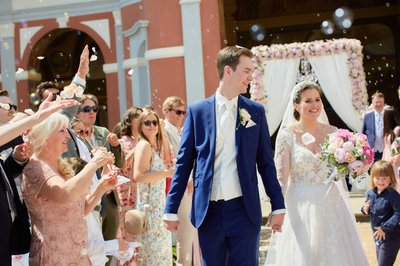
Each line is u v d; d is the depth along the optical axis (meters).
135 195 6.59
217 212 4.10
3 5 21.06
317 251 4.99
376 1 25.19
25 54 21.05
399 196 5.73
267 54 13.39
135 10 18.75
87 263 3.88
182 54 15.47
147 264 5.91
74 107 5.47
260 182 11.66
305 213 5.05
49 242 3.69
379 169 5.74
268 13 25.73
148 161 5.95
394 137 9.68
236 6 25.66
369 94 25.41
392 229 5.66
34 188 3.68
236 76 4.18
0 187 3.58
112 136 6.19
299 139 5.20
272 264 5.42
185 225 6.20
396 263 6.90
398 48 25.14
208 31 15.37
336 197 5.09
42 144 3.83
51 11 20.86
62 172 3.90
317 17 25.56
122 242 4.83
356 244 5.11
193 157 4.24
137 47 18.38
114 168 4.28
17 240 3.77
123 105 20.39
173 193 4.18
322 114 5.52
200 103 4.25
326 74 13.38
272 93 13.45
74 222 3.77
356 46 13.29
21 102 20.83
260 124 4.24
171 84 15.49
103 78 25.98
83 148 5.41
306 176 5.11
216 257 4.11
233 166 4.13
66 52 25.23
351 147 4.93
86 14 20.72
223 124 4.16
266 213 10.50
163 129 6.60
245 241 4.05
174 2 15.52
